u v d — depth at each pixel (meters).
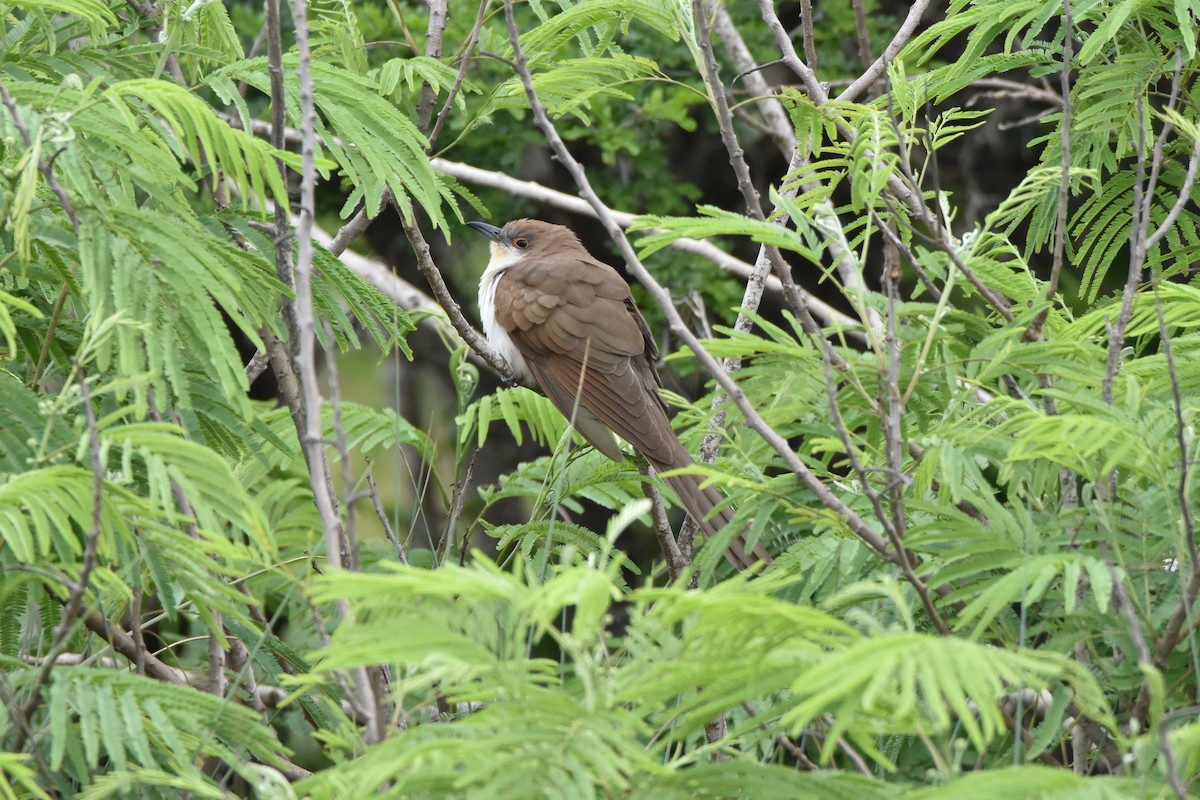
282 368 7.54
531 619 4.52
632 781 4.88
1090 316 7.51
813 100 7.89
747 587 4.76
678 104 16.92
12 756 5.17
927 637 4.47
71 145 6.31
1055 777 4.37
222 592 6.57
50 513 5.60
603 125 16.44
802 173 7.60
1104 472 5.65
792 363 6.62
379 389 17.72
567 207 14.29
